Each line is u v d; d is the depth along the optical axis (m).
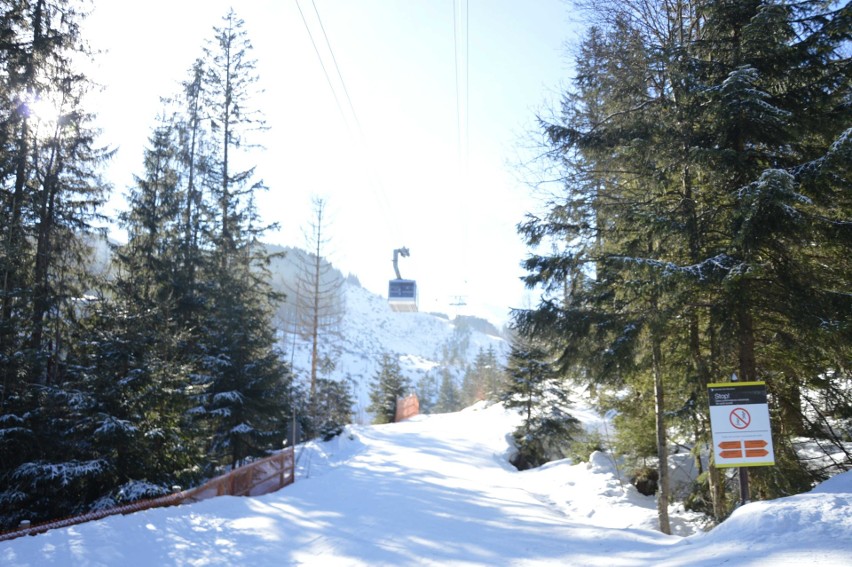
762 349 11.49
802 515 6.73
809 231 9.13
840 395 11.48
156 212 24.39
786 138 10.15
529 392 28.72
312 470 19.27
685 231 10.68
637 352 11.80
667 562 6.83
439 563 7.54
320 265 37.81
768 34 9.69
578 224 13.38
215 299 22.47
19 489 13.86
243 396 19.56
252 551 8.18
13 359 14.38
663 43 13.10
